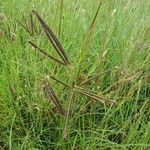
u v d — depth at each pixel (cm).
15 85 29
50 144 28
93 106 29
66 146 28
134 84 31
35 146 28
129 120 28
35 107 28
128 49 33
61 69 31
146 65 32
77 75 28
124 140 27
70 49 33
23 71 31
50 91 24
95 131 27
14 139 27
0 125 28
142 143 27
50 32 24
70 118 28
